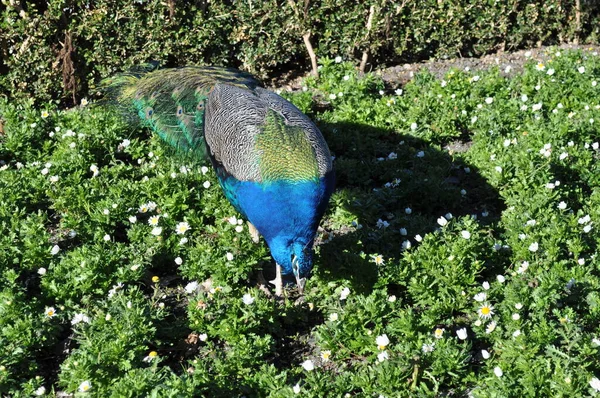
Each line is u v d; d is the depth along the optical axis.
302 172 8.17
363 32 14.36
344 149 12.01
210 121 9.46
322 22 14.40
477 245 9.14
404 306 8.70
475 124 12.41
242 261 8.98
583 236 9.61
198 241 9.56
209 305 8.33
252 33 14.04
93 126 11.80
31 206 10.36
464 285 8.78
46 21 13.09
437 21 14.84
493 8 15.09
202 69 10.79
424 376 7.55
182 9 13.57
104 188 10.59
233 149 8.70
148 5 13.44
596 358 7.55
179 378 7.21
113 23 13.33
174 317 8.60
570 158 11.12
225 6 13.92
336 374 7.88
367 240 9.56
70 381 7.37
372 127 12.34
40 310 8.47
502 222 10.05
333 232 10.17
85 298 8.62
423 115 12.51
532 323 8.05
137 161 11.56
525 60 15.22
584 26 16.20
